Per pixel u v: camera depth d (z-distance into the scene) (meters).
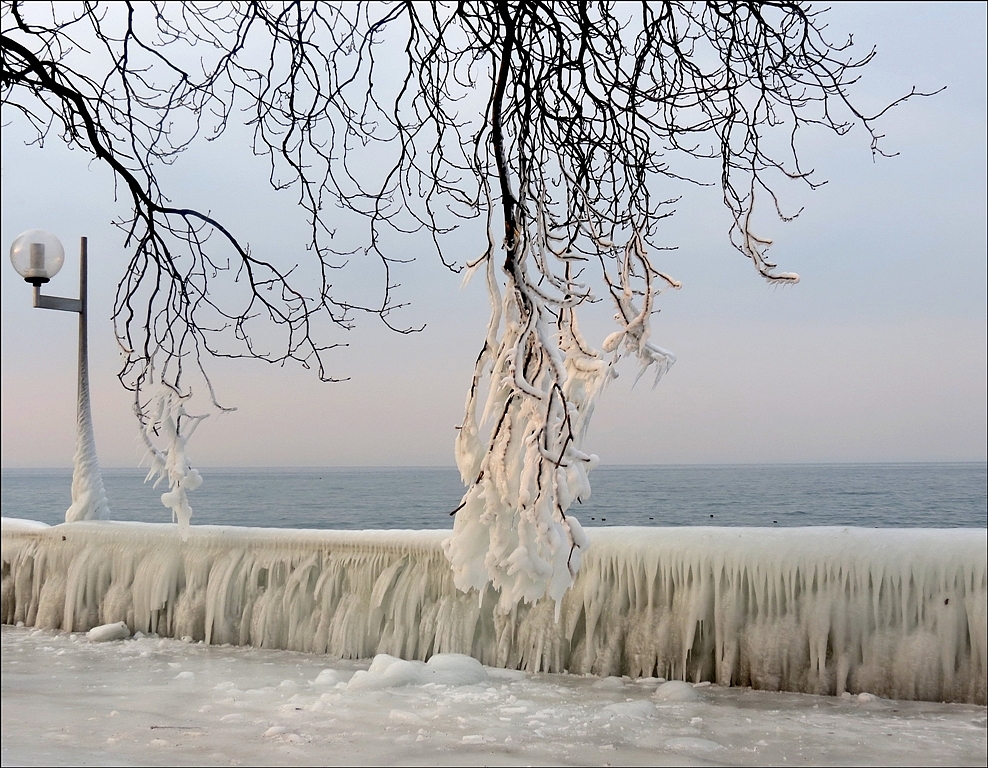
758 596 5.67
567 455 3.21
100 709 5.04
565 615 6.10
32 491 53.88
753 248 3.74
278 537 7.13
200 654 6.70
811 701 5.28
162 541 7.50
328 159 3.62
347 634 6.58
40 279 7.11
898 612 5.42
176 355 3.89
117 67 3.38
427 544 6.57
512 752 4.17
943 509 32.00
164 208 3.59
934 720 4.84
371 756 4.07
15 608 8.02
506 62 3.11
